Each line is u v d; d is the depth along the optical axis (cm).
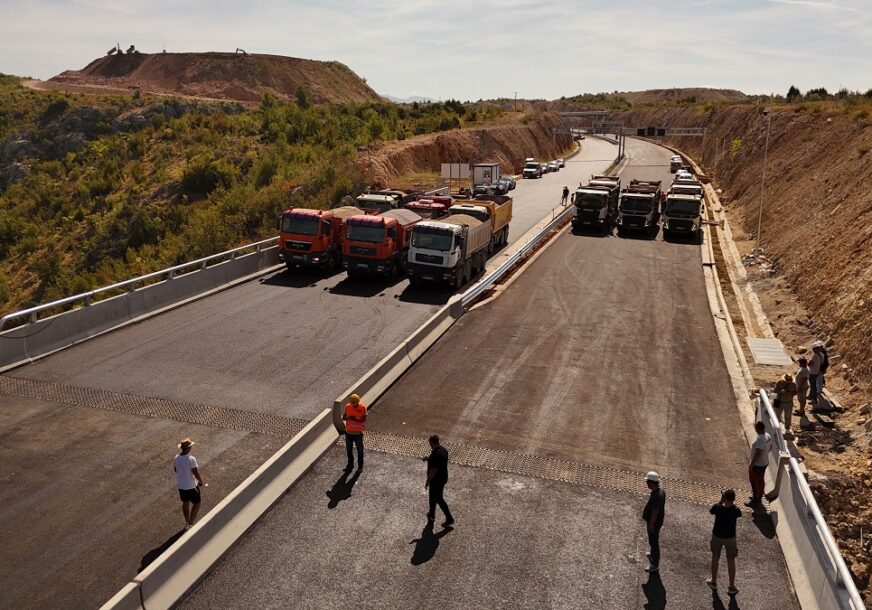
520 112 11450
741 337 2147
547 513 1155
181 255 4053
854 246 2302
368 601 925
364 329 2081
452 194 5212
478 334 2094
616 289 2655
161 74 16638
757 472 1178
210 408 1515
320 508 1154
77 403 1526
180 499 1157
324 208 4284
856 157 3098
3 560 984
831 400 1616
